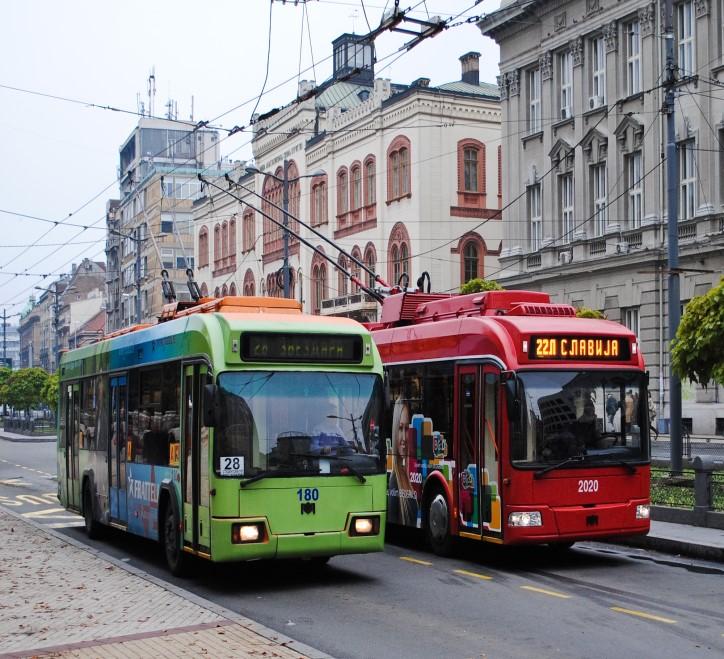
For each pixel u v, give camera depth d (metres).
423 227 45.22
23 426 80.81
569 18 38.59
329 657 8.41
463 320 15.10
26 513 23.38
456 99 46.03
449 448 15.26
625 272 35.69
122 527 15.96
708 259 32.38
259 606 11.41
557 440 13.79
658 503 18.09
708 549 14.55
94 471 17.84
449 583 12.89
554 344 13.99
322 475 12.22
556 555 15.41
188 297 82.12
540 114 40.69
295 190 56.38
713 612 10.84
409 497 16.53
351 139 50.59
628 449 14.20
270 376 12.23
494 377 14.10
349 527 12.30
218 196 68.44
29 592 11.70
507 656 8.93
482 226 46.66
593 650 9.14
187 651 8.62
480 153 46.69
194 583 12.98
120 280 97.56
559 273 38.56
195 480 12.54
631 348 14.44
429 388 15.99
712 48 32.38
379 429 12.71
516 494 13.59
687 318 19.28
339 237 51.84
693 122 33.09
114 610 10.55
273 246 59.41
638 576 13.28
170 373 13.83
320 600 11.74
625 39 36.19
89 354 18.64
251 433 12.00
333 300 50.78
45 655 8.58
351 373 12.69
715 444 29.42
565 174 39.28
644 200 34.97
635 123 35.28
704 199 32.66
